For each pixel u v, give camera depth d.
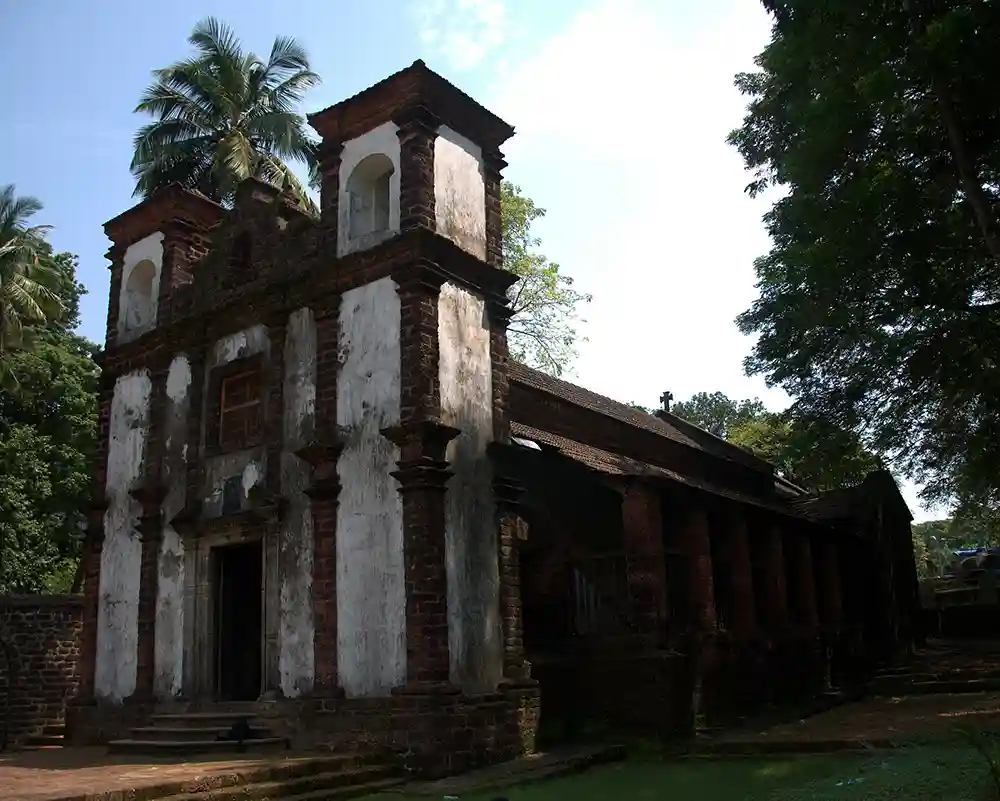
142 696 15.81
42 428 29.48
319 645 13.40
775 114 17.03
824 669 20.05
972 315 15.25
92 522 17.97
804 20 13.90
